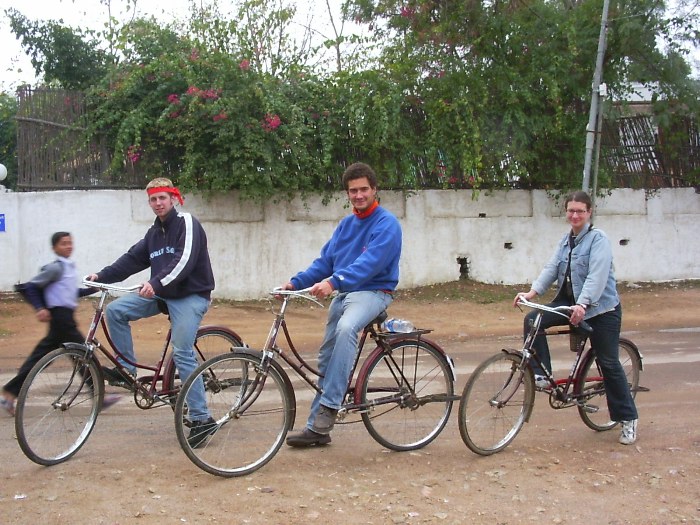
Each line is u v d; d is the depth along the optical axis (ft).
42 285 20.17
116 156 41.47
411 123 46.52
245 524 13.46
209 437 16.76
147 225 42.60
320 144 44.57
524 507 14.57
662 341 34.09
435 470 16.61
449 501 14.79
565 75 46.42
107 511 13.91
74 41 51.03
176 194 18.22
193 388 16.44
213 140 41.01
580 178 48.73
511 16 46.24
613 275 18.52
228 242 43.68
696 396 23.50
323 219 45.19
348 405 17.21
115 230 42.37
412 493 15.15
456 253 48.14
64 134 42.04
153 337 33.83
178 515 13.79
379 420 18.21
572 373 19.08
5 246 41.78
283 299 17.44
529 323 18.33
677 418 21.02
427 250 47.52
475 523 13.83
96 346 17.30
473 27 46.14
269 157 41.01
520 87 45.80
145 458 17.03
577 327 18.19
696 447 18.43
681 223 52.85
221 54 41.60
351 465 16.79
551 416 21.21
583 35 46.52
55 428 16.79
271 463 16.76
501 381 17.94
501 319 40.19
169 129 41.52
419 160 47.14
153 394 18.03
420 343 18.34
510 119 45.98
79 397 17.17
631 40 46.44
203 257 18.04
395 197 46.68
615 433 19.70
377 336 17.83
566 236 18.86
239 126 40.98
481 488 15.52
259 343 33.58
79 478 15.61
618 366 18.45
